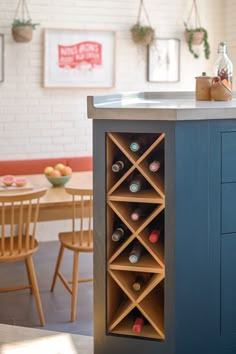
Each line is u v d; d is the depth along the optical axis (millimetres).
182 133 2260
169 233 2311
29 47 5758
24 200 3758
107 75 6047
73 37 5879
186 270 2338
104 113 2322
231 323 2455
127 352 2439
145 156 2340
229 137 2354
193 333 2385
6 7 5645
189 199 2307
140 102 2811
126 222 2393
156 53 6195
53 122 5926
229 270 2426
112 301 2502
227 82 3004
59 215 4078
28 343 2777
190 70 6363
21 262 5262
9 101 5754
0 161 5707
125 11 6043
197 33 6184
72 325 3879
